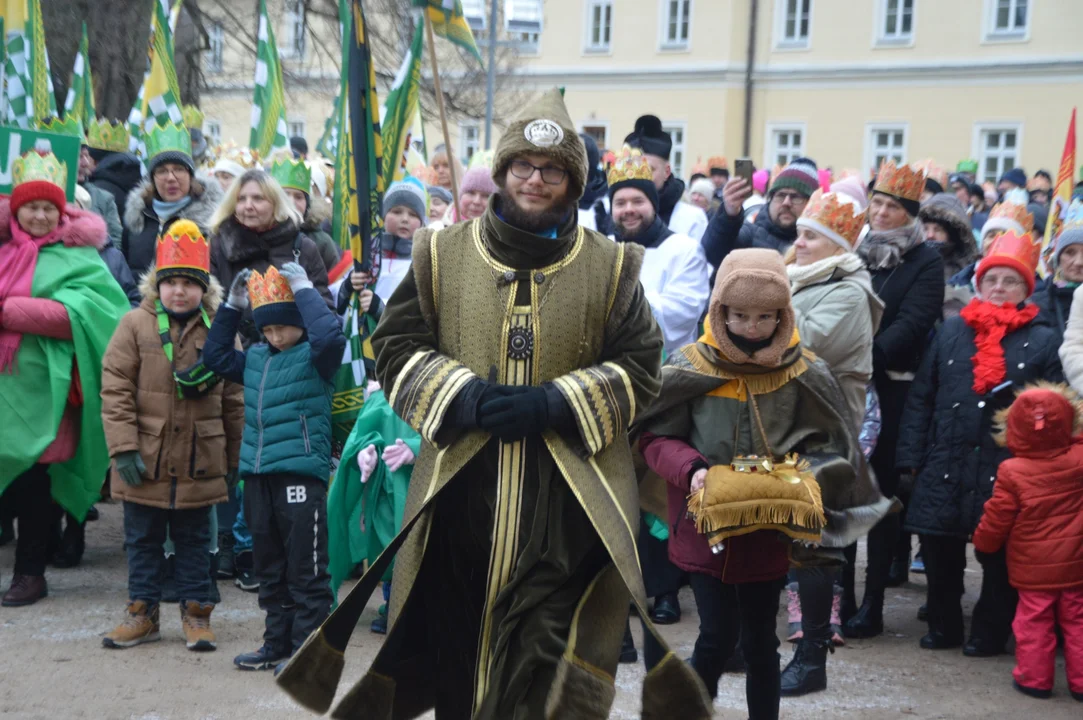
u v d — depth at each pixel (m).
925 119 30.78
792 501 3.84
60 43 18.17
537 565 3.33
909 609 6.57
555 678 3.21
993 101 30.09
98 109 18.38
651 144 6.42
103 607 5.96
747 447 4.11
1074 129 7.91
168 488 5.32
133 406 5.34
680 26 32.41
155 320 5.40
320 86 22.36
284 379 5.09
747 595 4.07
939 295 5.91
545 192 3.31
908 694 5.08
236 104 29.73
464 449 3.30
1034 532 5.14
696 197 11.96
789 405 4.14
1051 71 29.47
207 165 9.63
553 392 3.25
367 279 5.34
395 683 3.51
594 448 3.29
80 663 5.11
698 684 3.24
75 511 6.09
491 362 3.33
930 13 30.56
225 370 5.25
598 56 32.94
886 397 5.96
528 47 33.44
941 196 7.07
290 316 5.09
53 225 6.13
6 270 5.99
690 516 4.11
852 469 4.11
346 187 6.39
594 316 3.38
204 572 5.45
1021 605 5.20
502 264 3.36
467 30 4.75
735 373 4.14
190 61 19.72
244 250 5.98
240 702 4.70
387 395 3.45
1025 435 5.18
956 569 5.77
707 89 32.16
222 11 21.52
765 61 31.92
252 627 5.77
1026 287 5.67
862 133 31.34
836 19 31.30
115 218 7.95
